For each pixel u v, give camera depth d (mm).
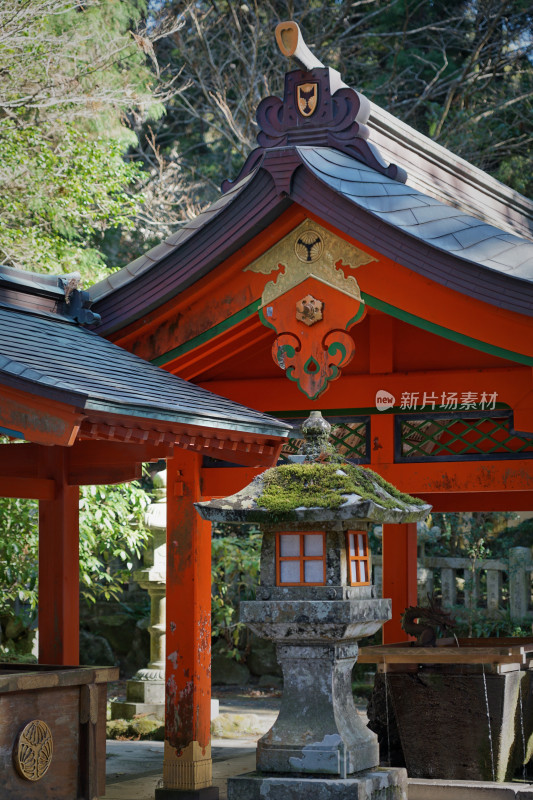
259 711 10977
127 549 13773
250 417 5430
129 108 14180
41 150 11047
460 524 13172
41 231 11258
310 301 5836
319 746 3830
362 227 5535
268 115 6219
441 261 5348
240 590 13234
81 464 6469
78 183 10977
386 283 5684
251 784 3783
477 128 16422
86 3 12680
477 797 5082
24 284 5727
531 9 16906
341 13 16938
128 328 6145
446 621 5824
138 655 13266
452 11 17875
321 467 4137
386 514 3969
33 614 11273
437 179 7246
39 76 11406
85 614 13625
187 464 6469
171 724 6266
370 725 6492
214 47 17438
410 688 5566
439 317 5547
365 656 5461
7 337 4984
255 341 6605
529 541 13547
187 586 6355
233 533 14078
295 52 5848
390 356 6445
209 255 5852
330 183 5523
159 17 15219
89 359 5289
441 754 5496
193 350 6203
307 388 5844
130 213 11711
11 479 6105
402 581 8094
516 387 6109
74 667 5164
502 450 6281
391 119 6758
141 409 4648
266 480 4129
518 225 8461
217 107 16578
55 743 4688
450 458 6172
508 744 5559
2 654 11078
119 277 6363
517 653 5246
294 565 3998
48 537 6387
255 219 5734
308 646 3949
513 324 5348
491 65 17219
